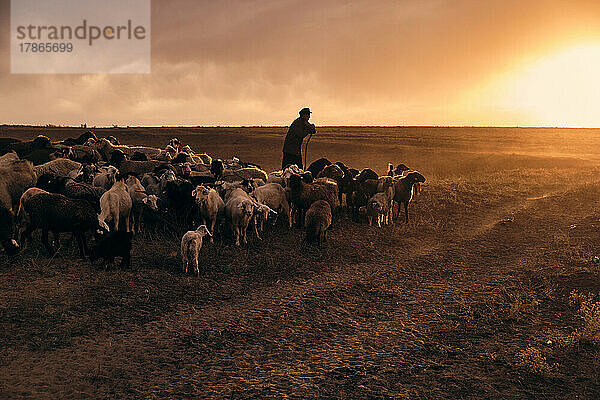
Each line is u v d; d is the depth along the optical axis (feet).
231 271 38.83
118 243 36.45
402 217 61.93
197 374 23.44
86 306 30.40
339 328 29.45
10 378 21.95
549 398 21.49
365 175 62.54
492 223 60.95
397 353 26.02
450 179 110.83
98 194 45.44
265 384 22.54
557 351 25.67
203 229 39.52
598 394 21.65
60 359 24.07
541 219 62.34
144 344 26.27
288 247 45.96
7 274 34.45
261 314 31.09
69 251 40.22
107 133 236.43
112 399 20.97
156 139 222.89
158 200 45.88
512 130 360.48
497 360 24.99
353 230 53.98
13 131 228.63
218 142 215.72
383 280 38.58
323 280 38.17
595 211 65.92
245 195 47.01
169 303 31.96
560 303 32.53
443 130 349.82
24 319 27.96
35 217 37.35
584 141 257.55
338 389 22.22
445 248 49.01
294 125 72.74
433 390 22.20
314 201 51.31
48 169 52.90
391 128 378.53
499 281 38.09
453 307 32.65
